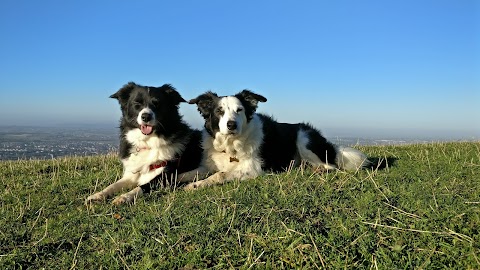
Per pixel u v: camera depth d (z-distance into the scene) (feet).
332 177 4.47
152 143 5.04
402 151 7.66
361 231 2.81
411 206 3.25
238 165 5.34
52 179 5.26
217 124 5.35
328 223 2.98
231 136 5.24
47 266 2.67
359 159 5.65
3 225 3.40
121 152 5.28
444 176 4.46
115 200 4.08
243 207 3.42
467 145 8.17
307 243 2.65
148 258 2.61
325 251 2.56
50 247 2.96
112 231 3.10
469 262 2.37
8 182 5.19
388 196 3.59
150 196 4.30
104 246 2.88
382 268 2.35
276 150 5.68
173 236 2.89
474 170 4.83
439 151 7.22
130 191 4.39
